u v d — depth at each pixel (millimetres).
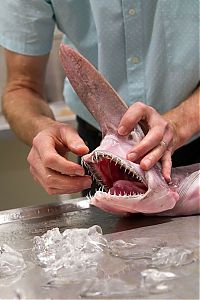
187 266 767
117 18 1196
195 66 1189
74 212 1078
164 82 1227
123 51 1229
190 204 989
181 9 1160
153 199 940
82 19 1267
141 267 778
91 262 806
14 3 1323
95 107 967
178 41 1185
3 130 1961
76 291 721
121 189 954
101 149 933
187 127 1066
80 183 984
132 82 1249
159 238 891
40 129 1124
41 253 859
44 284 750
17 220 1057
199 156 1326
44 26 1337
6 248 859
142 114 958
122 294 701
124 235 921
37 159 1021
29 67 1376
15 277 780
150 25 1200
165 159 980
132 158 925
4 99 1357
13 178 2127
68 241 863
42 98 1381
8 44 1366
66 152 1031
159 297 687
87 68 935
